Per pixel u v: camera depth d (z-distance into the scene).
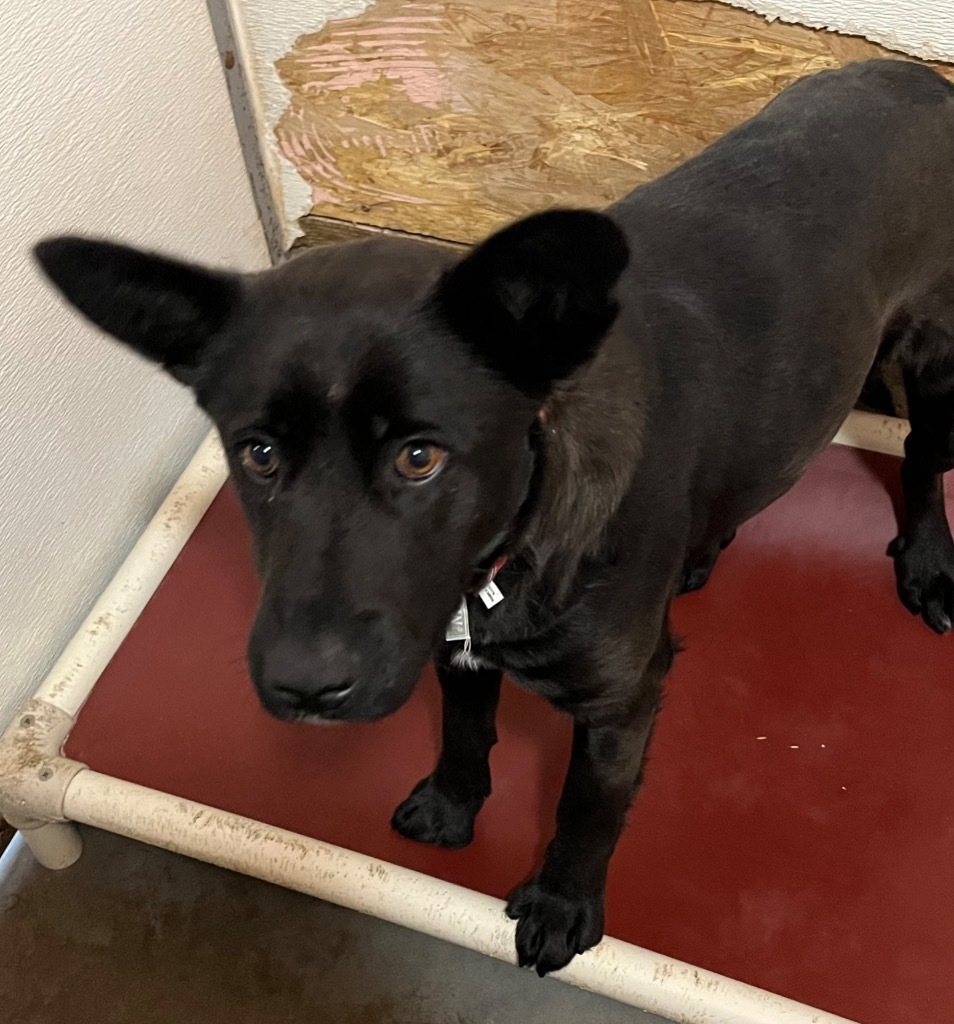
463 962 0.78
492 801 0.81
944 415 0.82
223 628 0.91
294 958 0.79
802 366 0.66
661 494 0.59
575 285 0.44
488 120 1.01
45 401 0.82
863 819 0.80
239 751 0.84
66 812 0.79
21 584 0.84
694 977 0.70
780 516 0.96
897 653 0.88
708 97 0.94
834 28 0.87
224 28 0.97
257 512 0.49
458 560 0.49
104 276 0.47
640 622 0.59
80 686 0.86
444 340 0.46
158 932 0.80
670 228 0.63
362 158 1.07
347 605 0.45
